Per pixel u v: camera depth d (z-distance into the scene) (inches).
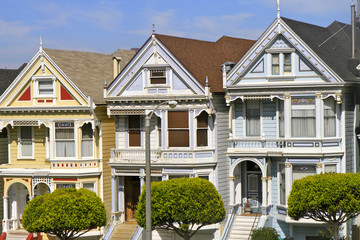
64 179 1898.4
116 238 1845.5
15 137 1990.7
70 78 1893.5
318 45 1755.7
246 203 1824.6
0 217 2047.2
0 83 2116.1
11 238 1958.7
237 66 1743.4
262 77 1728.6
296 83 1691.7
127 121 1894.7
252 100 1793.8
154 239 1845.5
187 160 1779.0
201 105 1771.7
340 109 1715.1
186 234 1654.8
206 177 1803.6
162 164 1797.5
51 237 1924.2
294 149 1711.4
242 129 1804.9
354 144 1772.9
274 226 1769.2
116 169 1868.8
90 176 1899.6
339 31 1914.4
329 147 1701.5
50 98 1907.0
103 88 1972.2
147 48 1823.3
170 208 1610.5
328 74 1667.1
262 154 1734.7
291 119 1718.8
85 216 1701.5
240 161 1769.2
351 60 1771.7
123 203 1898.4
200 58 1881.2
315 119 1696.6
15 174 1941.4
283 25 1700.3
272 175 1772.9
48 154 1947.6
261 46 1720.0
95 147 1904.5
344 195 1509.6
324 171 1696.6
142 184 1834.4
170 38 1855.3
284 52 1706.4
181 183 1628.9
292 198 1562.5
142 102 1829.5
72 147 1903.3
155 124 1859.0
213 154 1797.5
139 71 1835.6
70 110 1881.2
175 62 1791.3
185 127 1801.2
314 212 1541.6
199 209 1610.5
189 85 1775.3
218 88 1801.2
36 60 1918.1
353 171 1768.0
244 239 1731.1
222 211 1651.1
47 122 1910.7
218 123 1806.1
